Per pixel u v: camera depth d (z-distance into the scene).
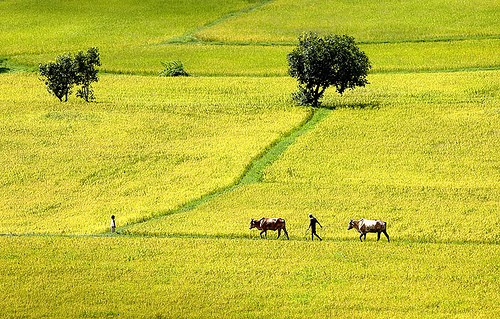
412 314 48.09
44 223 64.56
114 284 52.66
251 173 74.94
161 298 50.56
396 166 75.12
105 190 71.75
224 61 119.56
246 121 90.25
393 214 64.00
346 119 89.25
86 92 103.81
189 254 57.25
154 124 89.88
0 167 77.25
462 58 114.75
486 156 76.88
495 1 143.75
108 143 83.75
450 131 84.00
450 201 66.38
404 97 98.19
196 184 72.19
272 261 55.91
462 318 47.44
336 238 60.06
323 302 49.81
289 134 85.62
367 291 51.19
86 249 58.28
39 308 49.47
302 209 65.56
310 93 96.38
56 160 79.00
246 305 49.69
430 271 53.84
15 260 56.28
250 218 63.91
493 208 64.62
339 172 73.94
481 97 97.12
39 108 97.62
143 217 64.88
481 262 55.03
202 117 92.50
